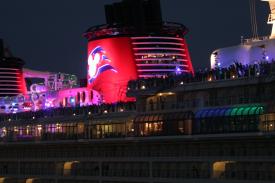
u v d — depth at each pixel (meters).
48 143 134.12
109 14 155.12
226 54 115.06
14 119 145.00
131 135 118.06
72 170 129.38
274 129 96.94
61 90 156.12
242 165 102.06
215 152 105.50
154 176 114.31
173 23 152.38
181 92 110.50
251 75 101.81
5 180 142.75
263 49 109.69
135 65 148.12
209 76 107.31
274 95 99.25
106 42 150.88
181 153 110.38
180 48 152.25
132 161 118.19
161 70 148.38
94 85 150.88
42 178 135.25
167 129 111.38
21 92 188.88
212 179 105.62
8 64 187.12
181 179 110.00
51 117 135.75
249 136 100.12
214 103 106.00
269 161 99.00
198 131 106.94
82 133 127.88
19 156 141.25
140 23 150.00
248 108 100.69
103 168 123.56
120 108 122.50
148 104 115.88
